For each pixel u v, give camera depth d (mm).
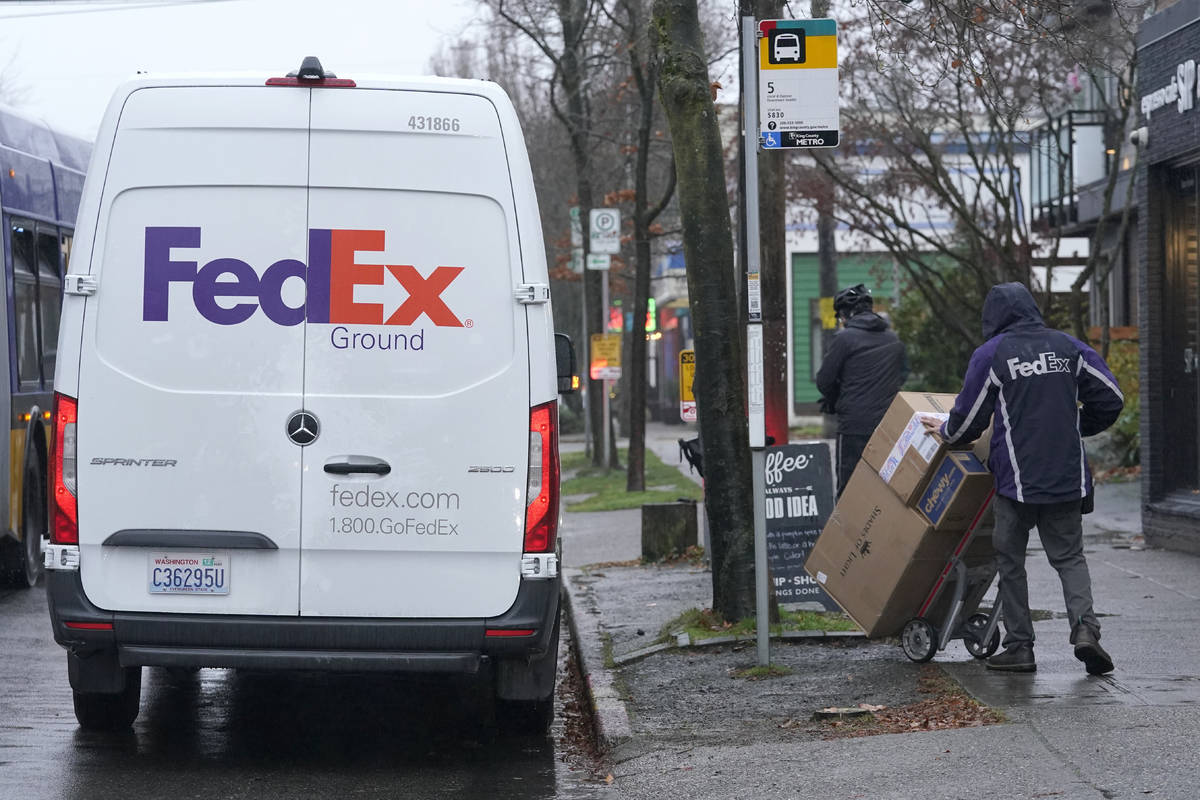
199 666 11055
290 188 11039
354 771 11516
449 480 11055
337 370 11039
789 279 71750
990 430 13570
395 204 11062
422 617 11055
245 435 11008
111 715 12602
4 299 20781
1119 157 33156
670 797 10242
